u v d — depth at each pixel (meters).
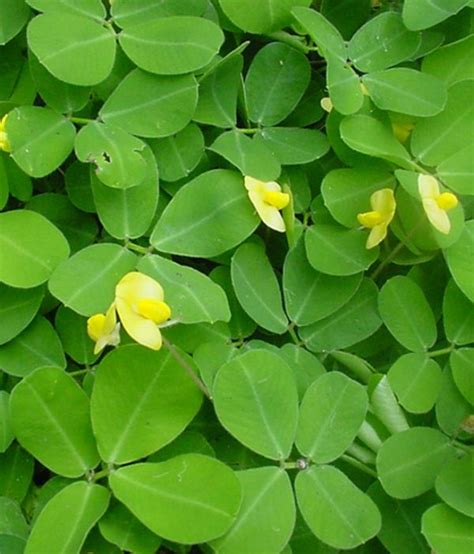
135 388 0.35
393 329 0.38
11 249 0.36
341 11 0.42
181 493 0.34
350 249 0.39
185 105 0.38
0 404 0.36
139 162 0.37
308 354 0.38
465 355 0.38
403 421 0.37
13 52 0.40
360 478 0.37
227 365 0.35
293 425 0.35
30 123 0.38
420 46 0.41
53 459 0.35
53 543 0.34
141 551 0.35
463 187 0.39
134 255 0.37
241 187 0.38
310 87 0.41
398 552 0.36
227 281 0.38
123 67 0.39
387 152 0.39
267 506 0.35
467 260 0.38
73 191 0.39
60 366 0.37
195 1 0.40
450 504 0.35
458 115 0.39
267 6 0.40
